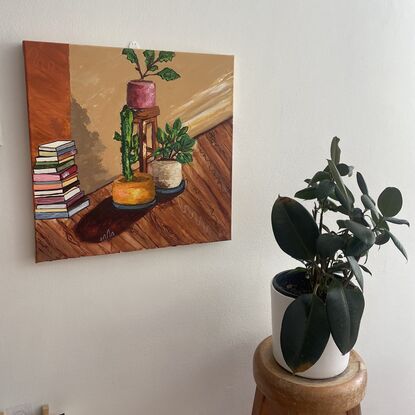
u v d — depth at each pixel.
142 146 1.16
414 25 1.47
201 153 1.22
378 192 1.52
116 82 1.11
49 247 1.11
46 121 1.06
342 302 0.99
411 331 1.69
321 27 1.34
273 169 1.35
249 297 1.40
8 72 1.03
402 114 1.50
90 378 1.24
